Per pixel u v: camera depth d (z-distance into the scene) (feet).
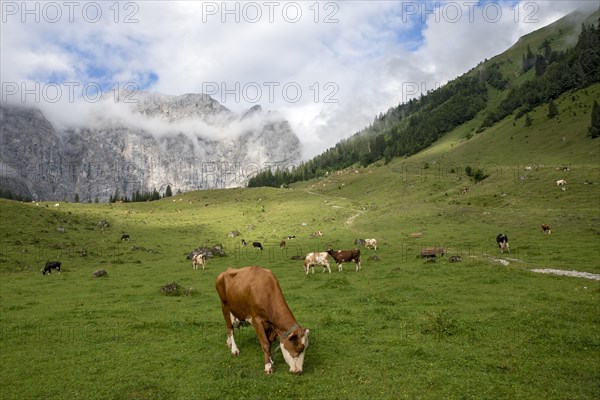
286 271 126.72
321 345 44.70
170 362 41.39
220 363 40.37
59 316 67.87
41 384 37.17
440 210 272.10
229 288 41.45
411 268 111.86
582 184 259.60
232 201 501.15
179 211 443.73
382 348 43.42
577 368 36.37
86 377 38.37
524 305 61.21
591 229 167.22
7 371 40.57
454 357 40.04
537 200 253.44
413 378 34.99
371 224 265.34
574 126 496.64
